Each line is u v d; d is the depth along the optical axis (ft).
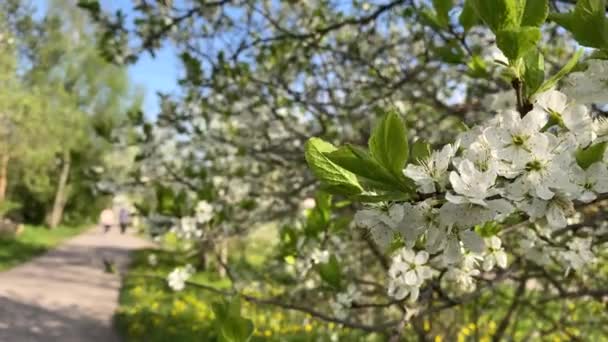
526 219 5.06
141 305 32.42
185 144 15.17
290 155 14.11
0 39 40.91
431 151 4.31
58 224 97.04
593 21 3.70
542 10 3.95
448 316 18.95
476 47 8.80
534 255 7.73
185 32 13.89
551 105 3.80
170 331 26.96
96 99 79.20
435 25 7.22
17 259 49.49
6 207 73.67
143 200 14.16
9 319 27.89
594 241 7.77
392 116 3.75
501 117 3.69
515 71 4.09
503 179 3.68
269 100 14.61
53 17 63.93
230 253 32.32
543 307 15.29
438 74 14.12
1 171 76.33
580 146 3.75
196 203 10.88
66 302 33.40
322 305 15.38
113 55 13.26
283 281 15.70
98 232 91.71
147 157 14.39
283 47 13.82
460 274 6.92
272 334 24.99
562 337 17.17
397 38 15.11
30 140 65.57
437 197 3.73
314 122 14.71
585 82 3.98
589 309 15.65
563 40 13.53
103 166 15.52
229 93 13.69
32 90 65.41
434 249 3.84
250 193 13.76
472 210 3.57
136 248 69.26
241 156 14.42
